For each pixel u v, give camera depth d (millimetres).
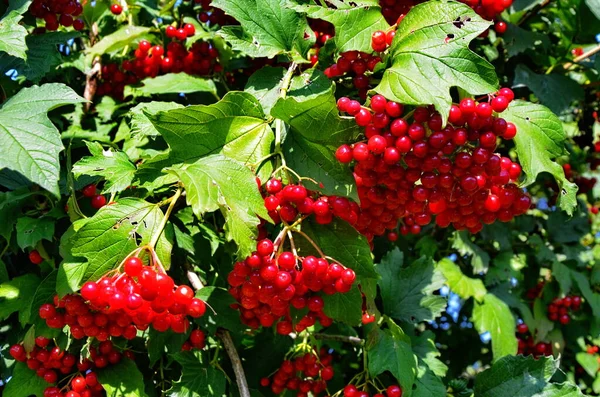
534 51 962
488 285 1010
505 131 692
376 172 697
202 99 896
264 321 736
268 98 746
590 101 1104
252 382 854
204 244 798
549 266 1131
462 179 694
